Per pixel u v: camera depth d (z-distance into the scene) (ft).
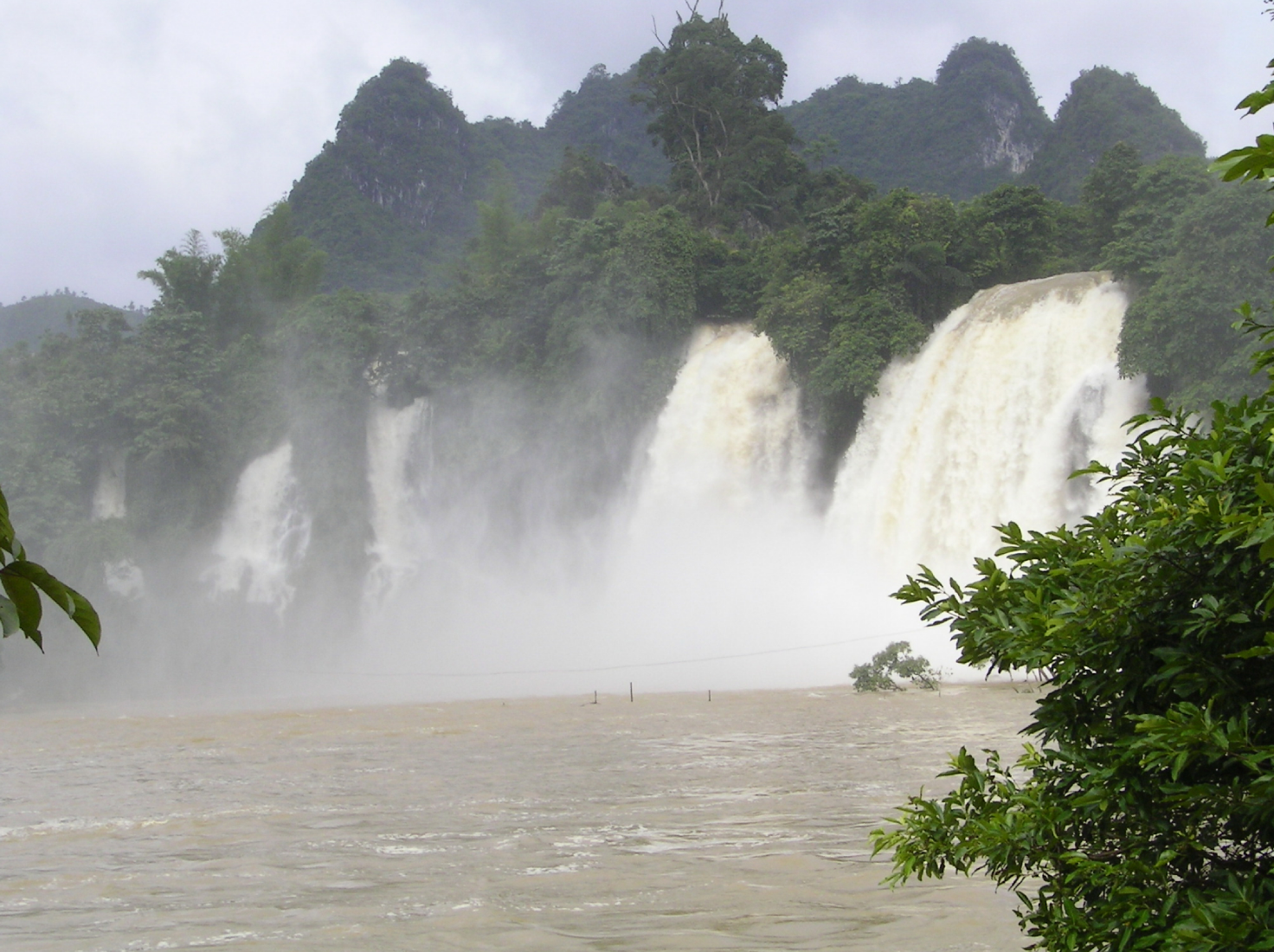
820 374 190.39
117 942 46.88
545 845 61.87
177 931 48.21
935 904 47.88
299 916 50.01
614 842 61.93
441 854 60.64
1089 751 21.59
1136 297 159.94
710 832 63.46
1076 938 21.13
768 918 46.80
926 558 173.68
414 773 88.43
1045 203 215.10
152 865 60.70
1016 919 44.78
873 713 115.03
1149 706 21.09
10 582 14.42
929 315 199.72
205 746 114.01
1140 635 20.66
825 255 212.43
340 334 249.34
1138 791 20.84
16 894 55.52
